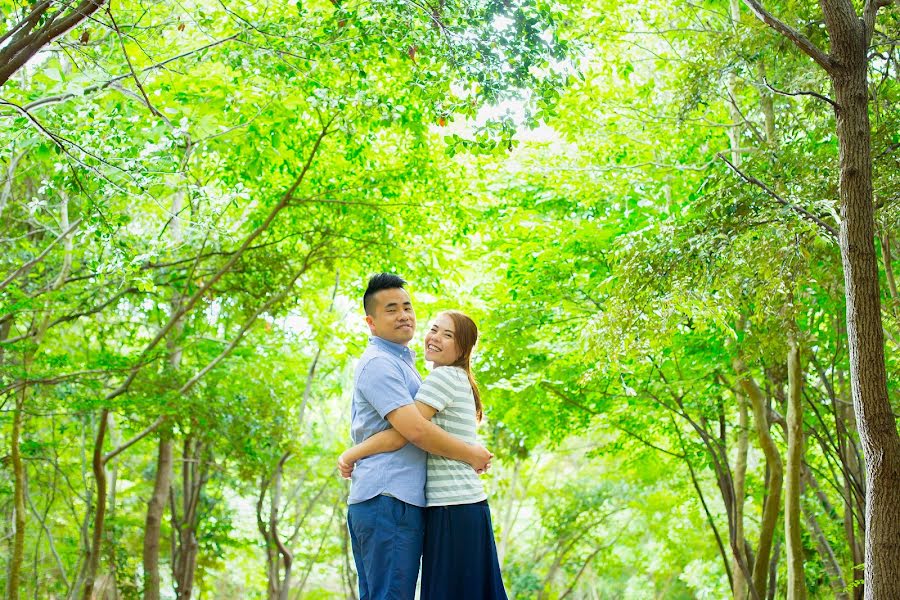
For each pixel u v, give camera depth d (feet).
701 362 32.81
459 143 19.57
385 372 10.38
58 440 40.16
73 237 29.78
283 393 44.73
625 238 21.93
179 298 38.96
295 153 31.81
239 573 72.84
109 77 20.27
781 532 37.81
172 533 48.32
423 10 17.94
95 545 34.40
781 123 23.57
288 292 36.52
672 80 30.81
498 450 47.85
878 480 13.10
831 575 33.63
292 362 48.39
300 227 36.42
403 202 33.76
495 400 37.42
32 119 16.31
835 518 36.65
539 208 35.81
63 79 21.26
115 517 45.27
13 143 20.47
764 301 20.48
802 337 24.72
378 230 35.22
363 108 23.89
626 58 31.73
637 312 20.12
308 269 37.42
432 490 10.34
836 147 24.89
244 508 66.85
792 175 21.15
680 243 20.21
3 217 37.50
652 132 31.48
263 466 45.19
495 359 36.14
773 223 18.83
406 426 10.04
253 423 39.91
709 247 19.71
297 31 21.56
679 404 32.30
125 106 24.35
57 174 20.74
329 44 21.59
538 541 69.15
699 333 30.01
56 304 30.71
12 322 35.19
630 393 31.14
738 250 19.20
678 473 47.80
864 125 13.47
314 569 73.72
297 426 45.14
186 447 47.50
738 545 31.22
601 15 28.37
